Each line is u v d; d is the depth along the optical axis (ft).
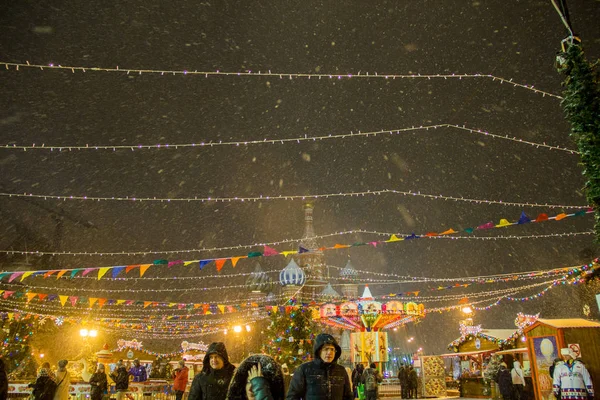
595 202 20.12
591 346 41.93
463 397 88.33
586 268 50.08
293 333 94.58
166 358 114.11
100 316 118.01
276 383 13.57
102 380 49.47
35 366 93.76
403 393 83.97
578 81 20.62
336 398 16.60
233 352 153.07
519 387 60.54
